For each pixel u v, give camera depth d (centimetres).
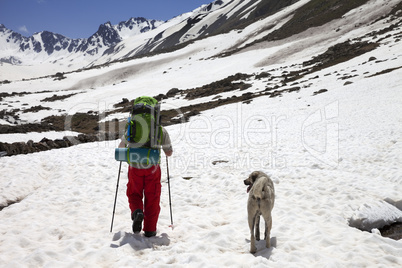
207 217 648
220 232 550
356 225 600
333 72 4994
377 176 911
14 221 613
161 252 484
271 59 8750
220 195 794
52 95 8812
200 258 450
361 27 8856
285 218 616
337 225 582
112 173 1012
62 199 752
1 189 842
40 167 1092
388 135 1414
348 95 2977
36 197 768
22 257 448
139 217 497
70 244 494
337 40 8462
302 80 5119
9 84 11912
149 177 539
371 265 428
